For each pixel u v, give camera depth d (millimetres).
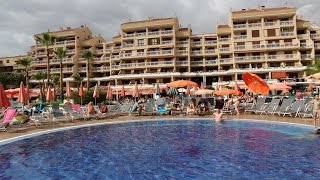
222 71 65500
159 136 15625
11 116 17109
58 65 81000
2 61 92625
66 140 14633
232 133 15977
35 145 13383
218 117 21312
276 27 65188
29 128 18344
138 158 10820
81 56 81312
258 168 9172
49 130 17203
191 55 71250
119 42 78062
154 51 71000
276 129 16781
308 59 63562
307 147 11852
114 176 8711
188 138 14836
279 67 61094
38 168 9664
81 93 33750
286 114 22875
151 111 26984
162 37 72125
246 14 67188
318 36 66250
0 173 9148
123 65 72500
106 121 22297
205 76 67125
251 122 20062
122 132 17172
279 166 9320
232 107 27219
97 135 16125
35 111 29078
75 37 80875
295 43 63250
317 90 41031
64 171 9312
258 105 25234
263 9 67438
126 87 62438
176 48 71812
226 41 68688
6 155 11453
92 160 10625
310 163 9578
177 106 28781
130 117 25375
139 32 74688
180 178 8398
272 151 11367
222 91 28703
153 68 71375
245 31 67438
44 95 59750
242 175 8523
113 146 13102
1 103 17281
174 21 71688
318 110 16344
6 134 15836
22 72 83312
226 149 12000
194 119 22469
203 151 11742
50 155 11445
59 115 21938
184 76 67875
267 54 65500
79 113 24656
